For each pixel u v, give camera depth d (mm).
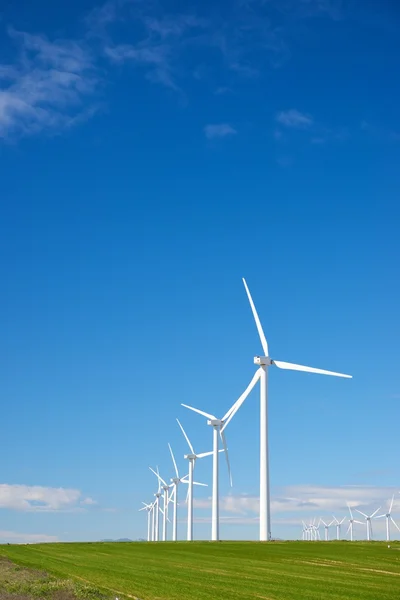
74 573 54094
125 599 39000
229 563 61562
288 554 70062
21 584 44938
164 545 86688
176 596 40406
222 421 111688
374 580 48625
